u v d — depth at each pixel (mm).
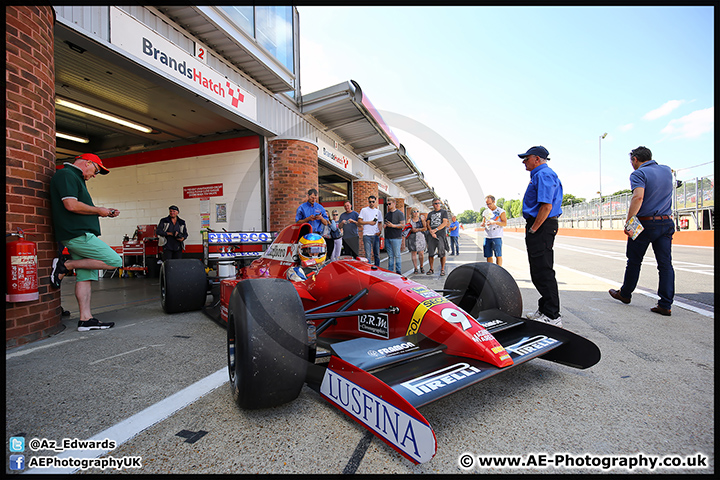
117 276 8750
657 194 3691
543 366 2385
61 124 7910
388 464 1374
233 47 5465
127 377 2273
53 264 3283
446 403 1879
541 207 3109
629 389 2008
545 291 3238
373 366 1694
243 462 1396
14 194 2953
